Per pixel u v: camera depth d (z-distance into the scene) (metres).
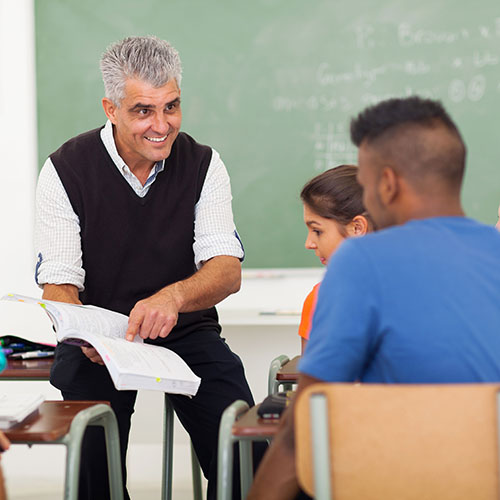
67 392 2.06
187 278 2.06
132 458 3.59
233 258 2.16
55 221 2.10
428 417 1.01
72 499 1.33
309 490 1.06
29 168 3.59
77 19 3.55
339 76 3.49
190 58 3.54
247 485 1.63
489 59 3.42
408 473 1.02
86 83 3.56
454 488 1.01
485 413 1.00
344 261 1.11
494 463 1.00
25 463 3.60
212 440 2.15
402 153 1.16
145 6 3.54
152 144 2.01
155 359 1.67
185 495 3.16
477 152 3.44
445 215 1.17
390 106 1.20
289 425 1.17
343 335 1.08
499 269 1.13
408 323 1.09
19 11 3.57
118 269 2.14
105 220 2.12
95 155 2.12
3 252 3.61
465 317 1.09
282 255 3.55
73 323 1.67
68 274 2.06
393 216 1.20
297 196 3.54
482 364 1.09
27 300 1.69
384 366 1.11
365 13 3.47
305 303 2.11
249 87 3.53
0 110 3.58
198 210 2.20
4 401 1.44
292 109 3.52
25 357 2.36
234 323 3.32
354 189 2.02
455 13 3.43
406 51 3.46
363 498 1.03
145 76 1.94
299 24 3.50
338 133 3.51
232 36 3.53
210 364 2.16
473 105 3.44
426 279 1.10
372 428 1.02
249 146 3.54
